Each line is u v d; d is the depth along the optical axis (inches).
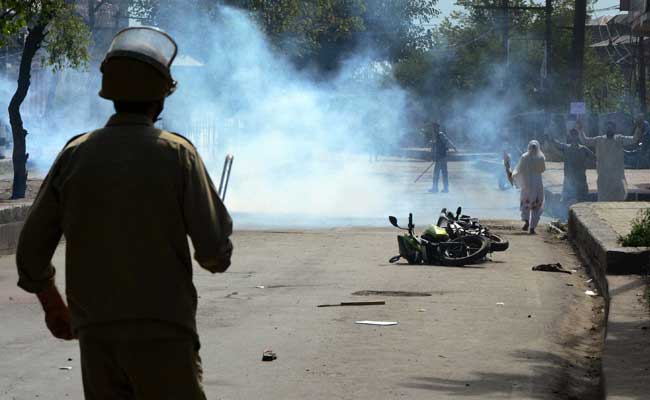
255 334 741.9
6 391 574.6
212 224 313.3
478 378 608.1
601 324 802.8
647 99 4682.6
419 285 997.8
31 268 317.4
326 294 937.5
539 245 1391.5
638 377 551.5
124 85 314.7
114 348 307.6
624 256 938.1
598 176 1733.5
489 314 831.7
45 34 1915.6
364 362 650.2
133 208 306.8
